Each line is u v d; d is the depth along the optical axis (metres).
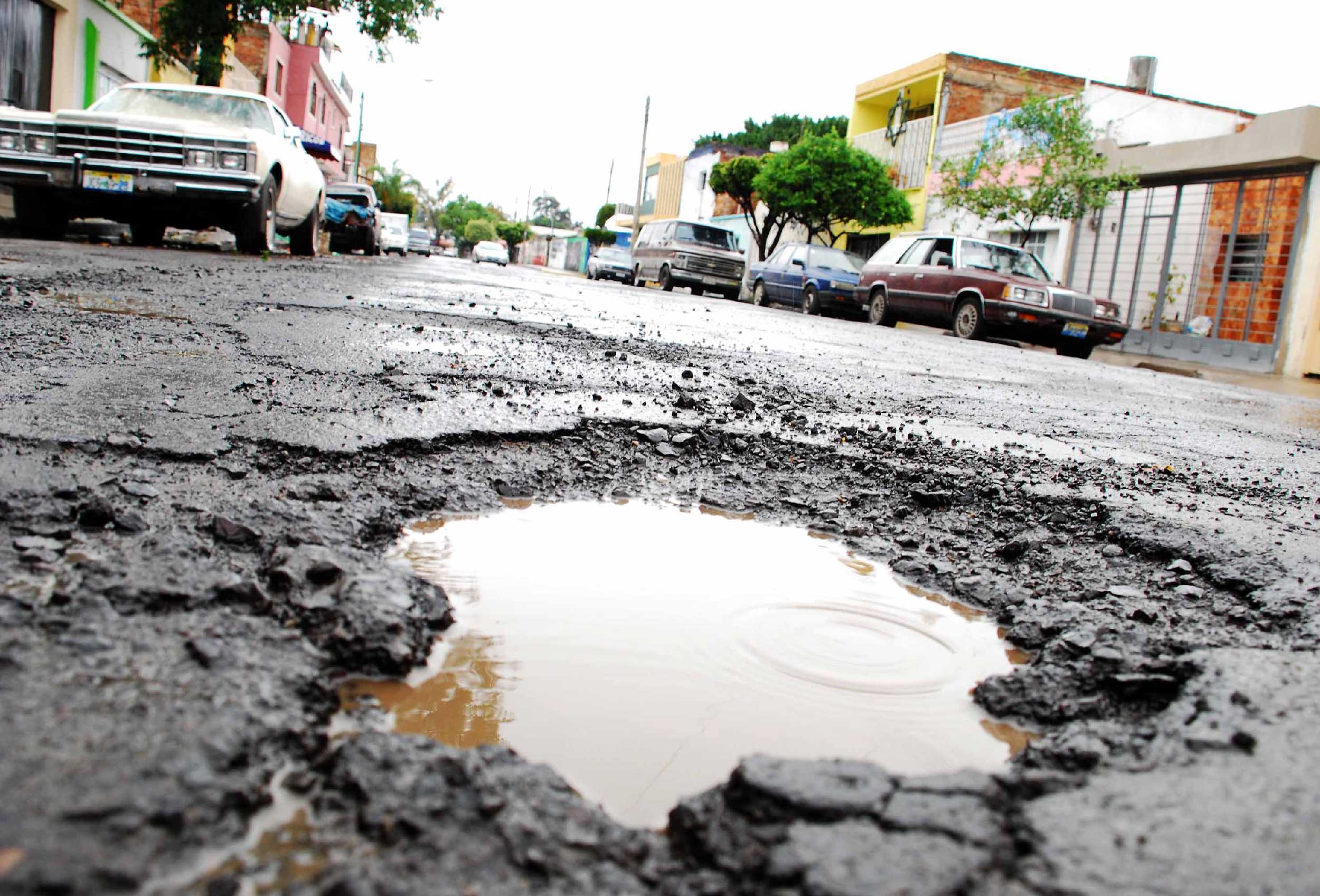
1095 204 19.17
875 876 1.02
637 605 2.03
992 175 21.84
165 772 1.09
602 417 3.79
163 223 12.26
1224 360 17.97
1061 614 2.13
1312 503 3.67
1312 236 16.52
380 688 1.53
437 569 2.09
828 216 28.73
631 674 1.69
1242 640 2.01
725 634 1.93
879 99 31.88
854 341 10.88
